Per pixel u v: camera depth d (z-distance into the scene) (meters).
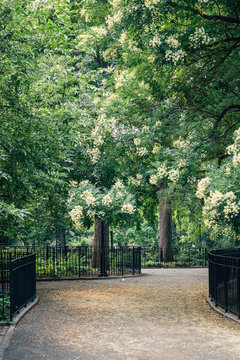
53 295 12.53
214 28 12.04
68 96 10.28
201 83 14.34
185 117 15.58
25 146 9.88
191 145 13.31
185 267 25.91
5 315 8.70
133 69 17.02
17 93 9.41
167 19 12.34
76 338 7.39
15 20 8.59
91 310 10.05
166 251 28.08
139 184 16.72
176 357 6.29
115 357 6.28
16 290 8.99
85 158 17.81
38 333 7.70
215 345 6.99
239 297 9.09
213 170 10.45
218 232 10.62
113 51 16.16
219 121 14.76
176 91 13.92
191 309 10.37
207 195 10.06
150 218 24.67
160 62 11.90
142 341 7.23
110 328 8.18
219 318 9.29
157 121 16.78
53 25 9.17
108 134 16.67
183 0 11.20
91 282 16.45
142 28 12.00
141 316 9.41
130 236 40.78
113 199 15.61
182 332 7.91
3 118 9.77
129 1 11.88
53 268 18.41
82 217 15.23
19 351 6.55
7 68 8.84
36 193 12.36
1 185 10.79
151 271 22.36
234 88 14.38
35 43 9.09
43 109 10.81
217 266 10.64
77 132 11.78
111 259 21.41
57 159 11.30
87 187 16.08
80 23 20.64
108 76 24.25
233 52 13.48
